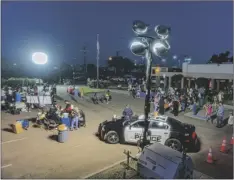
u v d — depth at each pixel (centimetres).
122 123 1261
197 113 2078
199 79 3631
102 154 1112
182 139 1160
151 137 1187
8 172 916
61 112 1562
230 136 1455
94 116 1936
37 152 1119
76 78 6681
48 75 4522
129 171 940
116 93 3581
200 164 1038
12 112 1912
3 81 3825
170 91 2855
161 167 809
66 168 962
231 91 2967
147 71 934
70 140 1296
